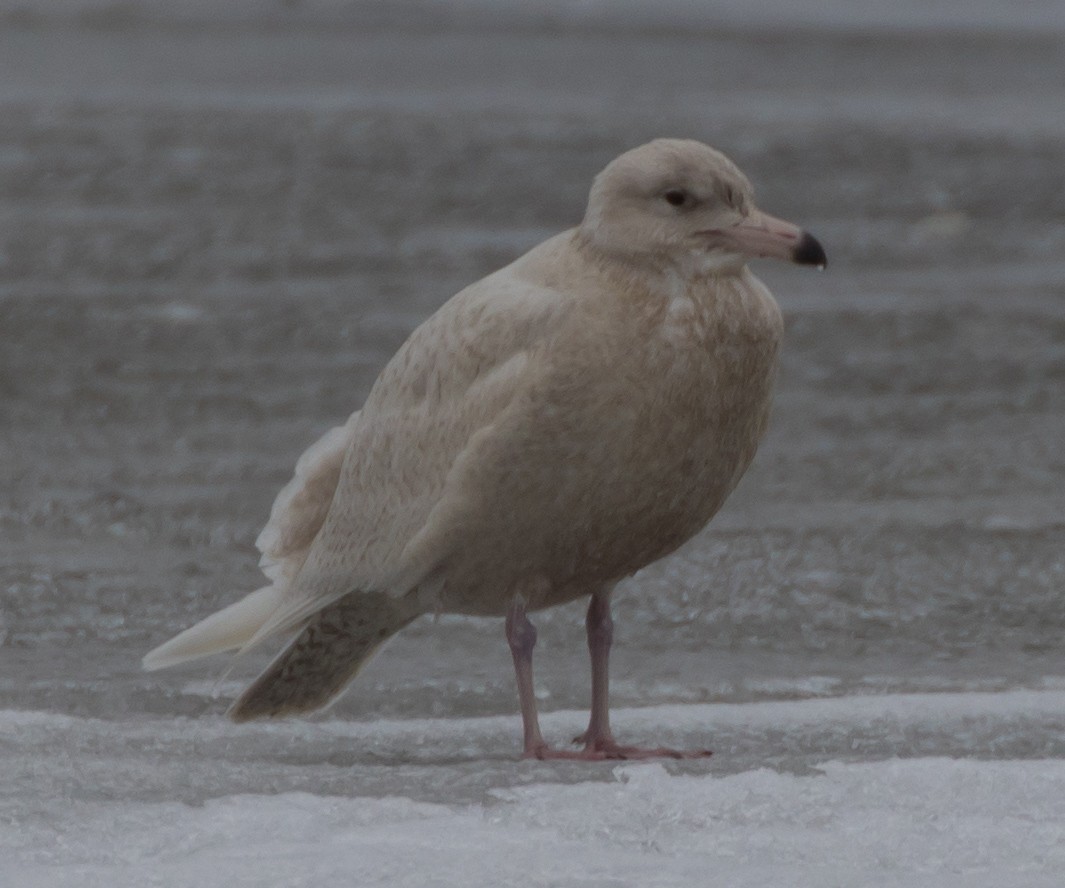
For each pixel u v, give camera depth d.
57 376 20.73
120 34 57.91
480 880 7.84
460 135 37.84
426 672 12.01
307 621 10.41
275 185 32.38
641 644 12.75
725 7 70.94
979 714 10.70
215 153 35.41
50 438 18.47
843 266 27.75
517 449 9.52
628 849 8.29
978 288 26.27
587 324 9.48
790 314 24.69
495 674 11.97
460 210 30.45
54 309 23.62
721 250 9.60
